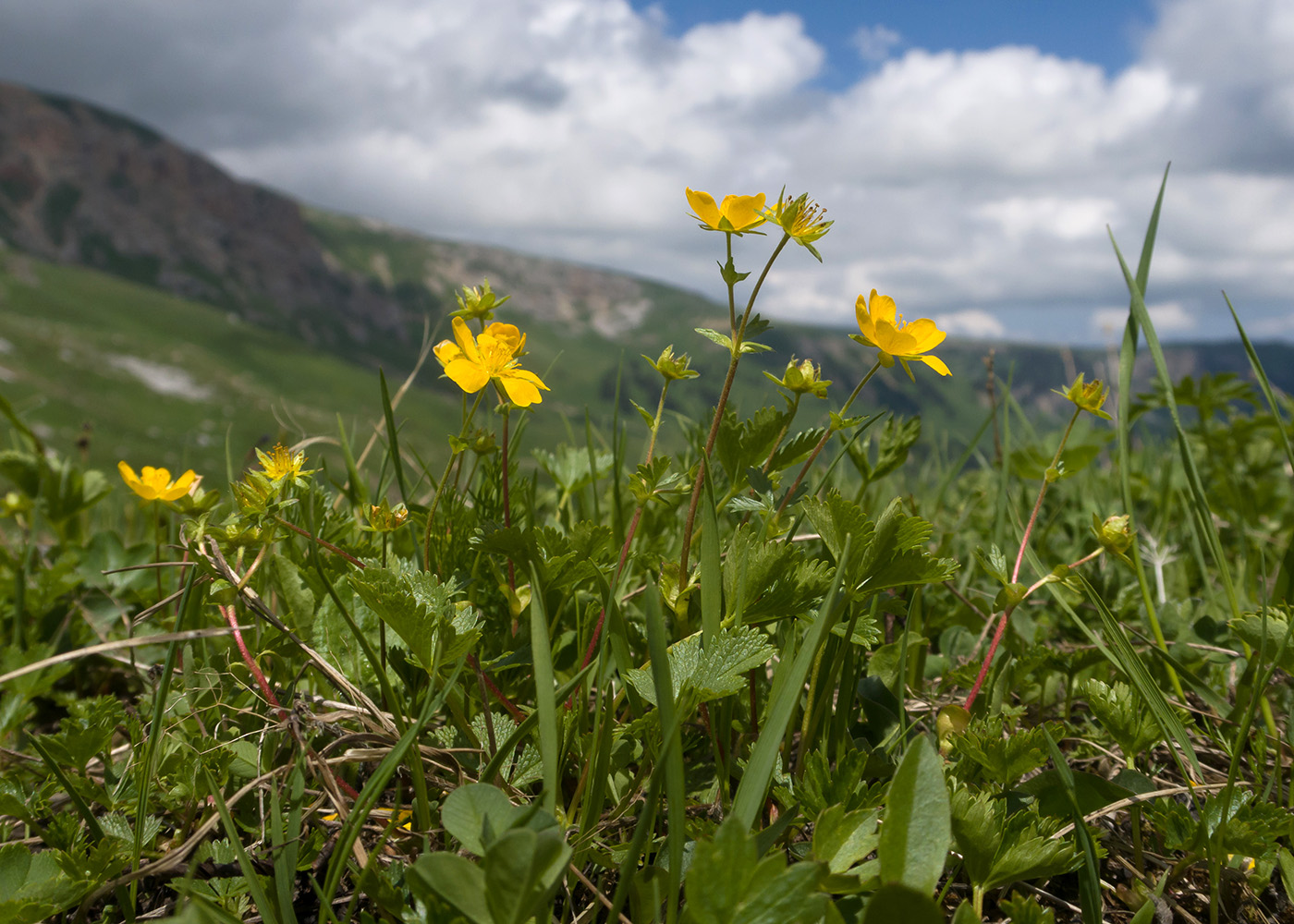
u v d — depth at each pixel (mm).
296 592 1792
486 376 1490
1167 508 3363
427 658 1239
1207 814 1267
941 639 2227
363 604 1755
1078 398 1655
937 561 1332
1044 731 1198
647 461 1495
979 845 1119
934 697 2000
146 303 186500
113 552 2803
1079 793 1335
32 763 1754
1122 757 1732
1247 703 1681
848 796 1202
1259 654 1480
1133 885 1299
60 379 111938
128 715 1717
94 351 134375
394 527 1688
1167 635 2154
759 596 1405
